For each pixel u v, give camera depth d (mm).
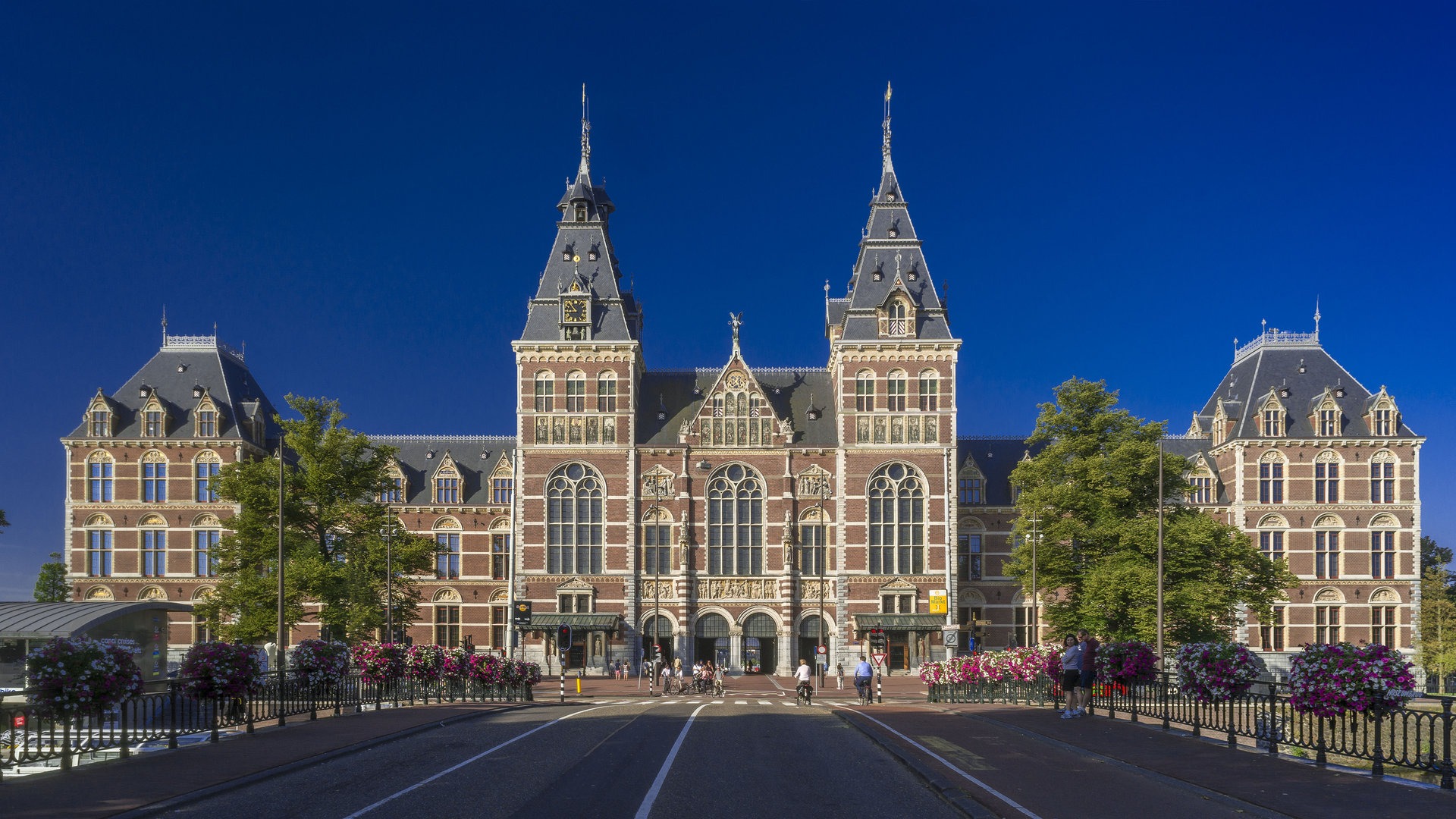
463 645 80438
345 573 62312
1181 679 28438
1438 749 34625
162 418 86500
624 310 89438
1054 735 28672
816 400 87812
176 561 85500
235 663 29016
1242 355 92812
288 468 65875
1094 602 59156
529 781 21391
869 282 85812
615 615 81750
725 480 83812
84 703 23797
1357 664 22484
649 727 32750
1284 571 64062
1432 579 90875
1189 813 17859
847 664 81500
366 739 27953
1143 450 61312
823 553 83000
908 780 21672
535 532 83125
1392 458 84812
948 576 81938
